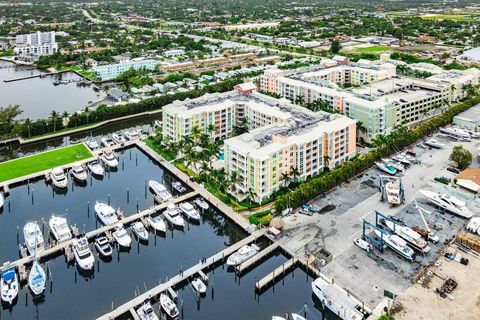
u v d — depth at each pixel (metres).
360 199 193.88
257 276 153.25
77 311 137.50
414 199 192.75
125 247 168.50
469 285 137.25
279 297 143.62
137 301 136.50
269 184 196.75
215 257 158.00
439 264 148.00
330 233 168.50
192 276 149.75
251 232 173.50
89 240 171.75
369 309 129.00
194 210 190.38
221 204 194.50
